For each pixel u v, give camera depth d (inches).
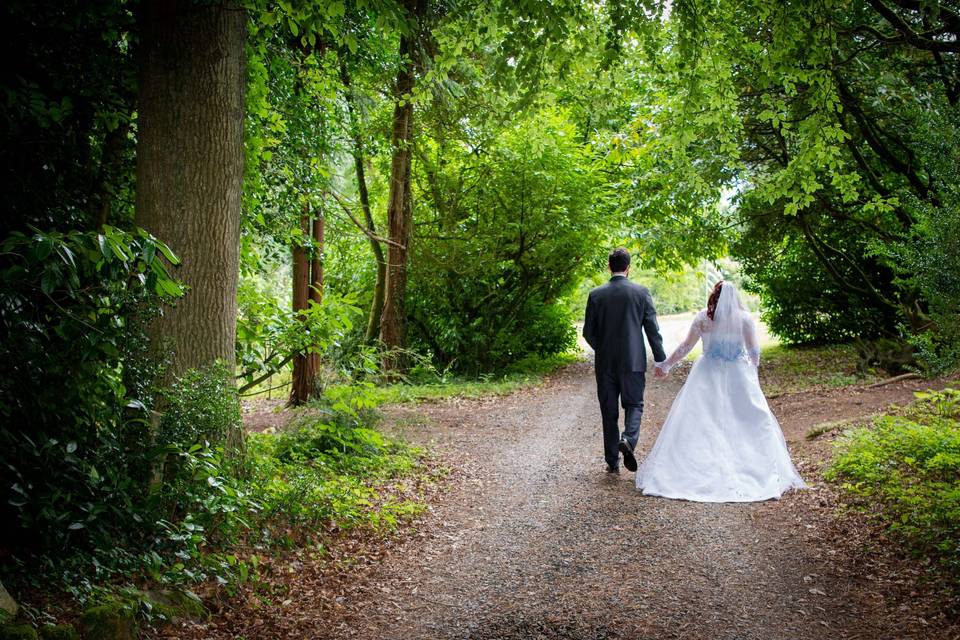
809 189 303.3
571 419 420.5
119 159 226.1
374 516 221.5
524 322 742.5
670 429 255.1
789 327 763.4
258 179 301.7
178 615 147.3
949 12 236.2
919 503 197.9
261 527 196.9
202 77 203.6
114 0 193.3
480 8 264.4
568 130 634.2
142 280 152.3
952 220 233.5
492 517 235.5
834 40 250.4
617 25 260.7
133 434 177.3
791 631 148.2
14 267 141.2
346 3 303.9
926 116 246.7
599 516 228.2
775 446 242.7
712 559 188.4
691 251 674.8
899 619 148.2
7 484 150.4
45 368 157.9
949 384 373.4
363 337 692.7
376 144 546.6
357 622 159.5
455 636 151.8
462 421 418.9
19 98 178.4
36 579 140.4
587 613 160.1
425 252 661.9
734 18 312.0
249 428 404.5
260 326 287.3
